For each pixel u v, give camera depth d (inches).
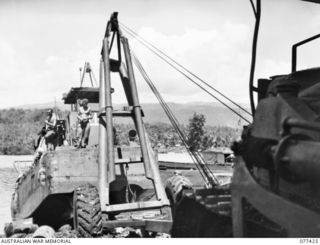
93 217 335.9
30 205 497.0
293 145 183.9
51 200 452.1
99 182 363.6
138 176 435.5
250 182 194.5
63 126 537.0
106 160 374.3
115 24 422.9
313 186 189.5
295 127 194.5
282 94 203.9
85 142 472.1
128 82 423.5
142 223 331.6
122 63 437.4
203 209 234.5
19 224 447.5
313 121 191.8
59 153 434.6
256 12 274.7
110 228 334.6
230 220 228.5
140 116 394.3
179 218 240.7
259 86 268.1
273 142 199.6
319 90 219.8
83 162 437.1
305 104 199.8
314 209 183.6
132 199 436.8
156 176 370.0
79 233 336.2
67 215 464.4
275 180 196.4
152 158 382.3
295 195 195.5
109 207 344.8
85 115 480.1
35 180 478.0
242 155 202.5
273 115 204.5
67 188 429.1
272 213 183.8
